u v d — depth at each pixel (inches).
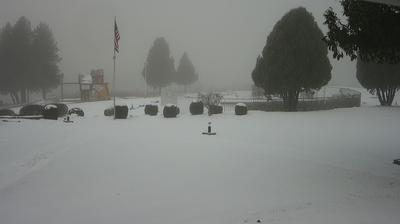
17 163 488.1
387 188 378.0
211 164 491.8
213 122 995.3
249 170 458.0
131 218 299.7
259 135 757.3
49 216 306.7
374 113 1122.7
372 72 1391.5
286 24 1210.6
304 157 537.3
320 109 1341.0
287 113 1158.3
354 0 475.5
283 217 292.2
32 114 1142.3
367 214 295.7
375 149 597.3
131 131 831.1
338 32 489.7
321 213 299.9
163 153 567.8
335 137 722.2
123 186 390.3
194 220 292.4
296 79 1205.1
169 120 1070.4
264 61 1256.8
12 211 319.0
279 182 402.9
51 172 448.1
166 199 346.0
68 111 1290.6
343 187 382.9
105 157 535.8
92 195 360.8
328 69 1228.5
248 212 307.1
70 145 629.6
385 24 465.4
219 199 344.2
